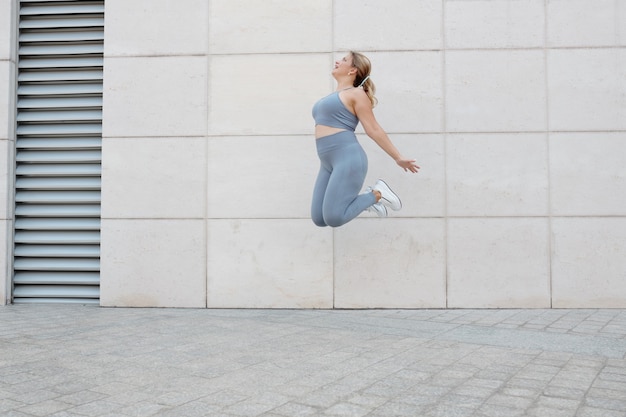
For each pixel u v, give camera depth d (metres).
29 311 6.25
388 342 4.62
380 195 5.86
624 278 6.29
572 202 6.36
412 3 6.54
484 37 6.49
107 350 4.29
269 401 3.06
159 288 6.58
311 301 6.47
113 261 6.61
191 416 2.81
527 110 6.43
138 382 3.43
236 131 6.60
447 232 6.42
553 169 6.38
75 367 3.77
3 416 2.79
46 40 6.95
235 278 6.53
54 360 3.96
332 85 6.58
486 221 6.40
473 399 3.10
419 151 6.48
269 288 6.51
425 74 6.51
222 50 6.66
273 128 6.58
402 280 6.42
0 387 3.31
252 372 3.66
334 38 6.60
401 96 6.51
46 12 6.98
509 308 6.36
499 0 6.49
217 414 2.85
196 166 6.61
